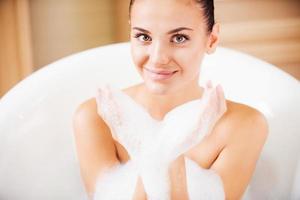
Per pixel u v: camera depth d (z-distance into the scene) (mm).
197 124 870
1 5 1398
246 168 876
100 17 1485
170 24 763
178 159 874
